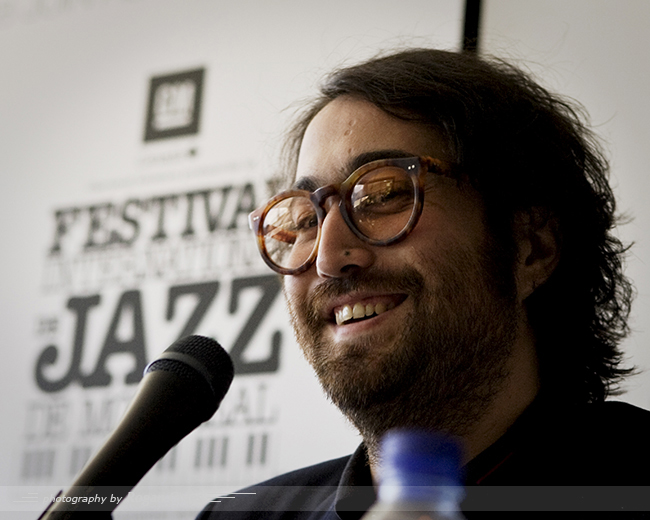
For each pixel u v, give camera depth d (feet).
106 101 7.13
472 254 3.27
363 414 3.17
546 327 3.56
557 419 3.12
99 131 7.04
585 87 5.39
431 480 1.79
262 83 6.48
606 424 3.09
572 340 3.60
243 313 5.90
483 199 3.40
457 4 5.81
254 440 5.53
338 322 3.26
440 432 3.16
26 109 7.34
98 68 7.28
